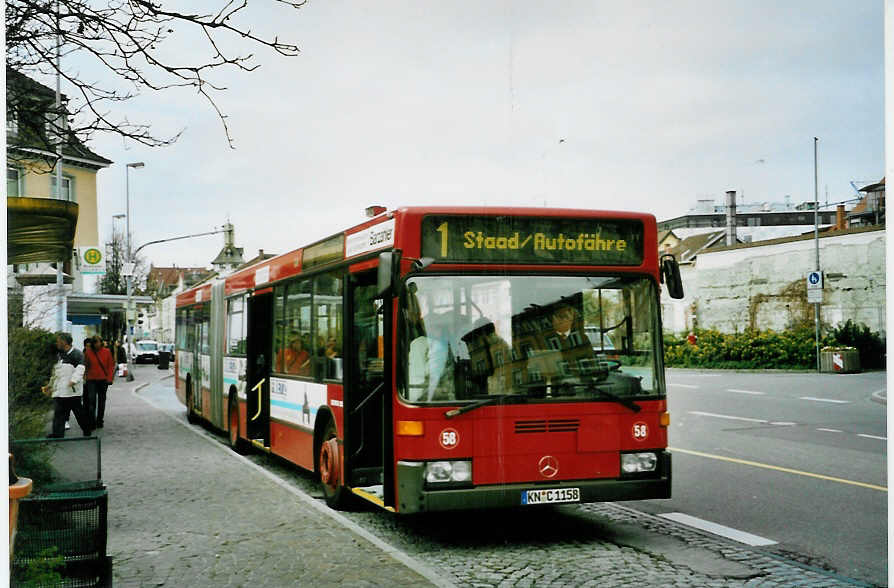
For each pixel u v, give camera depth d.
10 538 5.14
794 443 14.29
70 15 6.82
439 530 8.54
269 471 13.07
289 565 6.66
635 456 7.72
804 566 6.91
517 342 7.64
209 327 17.88
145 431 17.86
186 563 6.76
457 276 7.67
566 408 7.58
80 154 8.03
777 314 44.31
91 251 33.84
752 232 76.62
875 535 7.94
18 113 7.62
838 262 40.59
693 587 6.35
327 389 9.98
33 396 9.12
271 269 13.08
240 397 14.59
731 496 9.99
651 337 7.99
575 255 7.91
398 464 7.37
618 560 7.18
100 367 18.83
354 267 9.21
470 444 7.38
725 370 38.56
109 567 5.71
